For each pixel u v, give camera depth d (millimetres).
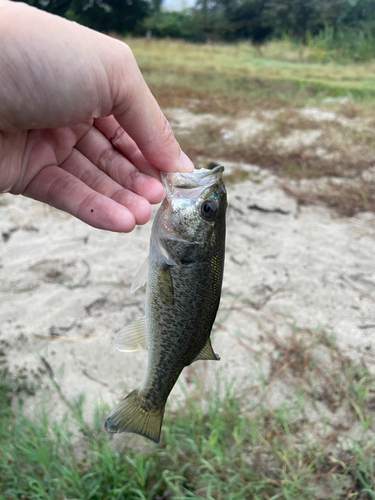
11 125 147
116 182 199
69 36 137
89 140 202
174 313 180
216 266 180
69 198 184
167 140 176
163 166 184
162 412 185
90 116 154
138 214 185
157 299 180
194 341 184
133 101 159
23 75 134
